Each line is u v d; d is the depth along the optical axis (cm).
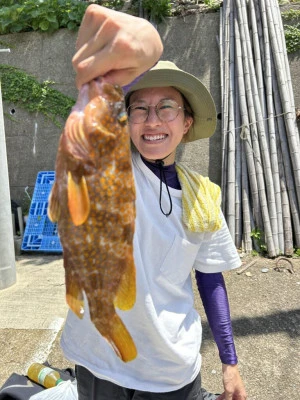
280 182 227
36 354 139
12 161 285
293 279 192
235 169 231
